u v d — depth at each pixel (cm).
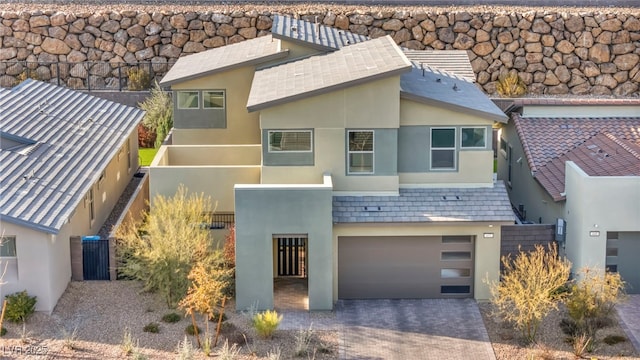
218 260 2762
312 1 4881
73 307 2739
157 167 3091
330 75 3006
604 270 2784
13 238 2636
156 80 4647
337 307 2850
